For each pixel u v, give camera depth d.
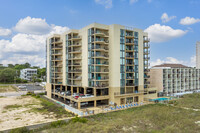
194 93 67.19
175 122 30.38
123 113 37.25
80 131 25.39
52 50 61.22
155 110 39.31
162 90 62.53
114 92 45.19
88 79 46.84
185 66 79.00
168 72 64.81
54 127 28.31
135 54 50.28
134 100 50.12
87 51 47.47
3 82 115.56
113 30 45.69
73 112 37.31
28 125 28.83
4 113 37.72
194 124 29.14
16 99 56.62
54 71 59.41
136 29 50.72
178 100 53.31
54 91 57.62
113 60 45.47
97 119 32.50
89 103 46.50
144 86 57.22
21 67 173.62
